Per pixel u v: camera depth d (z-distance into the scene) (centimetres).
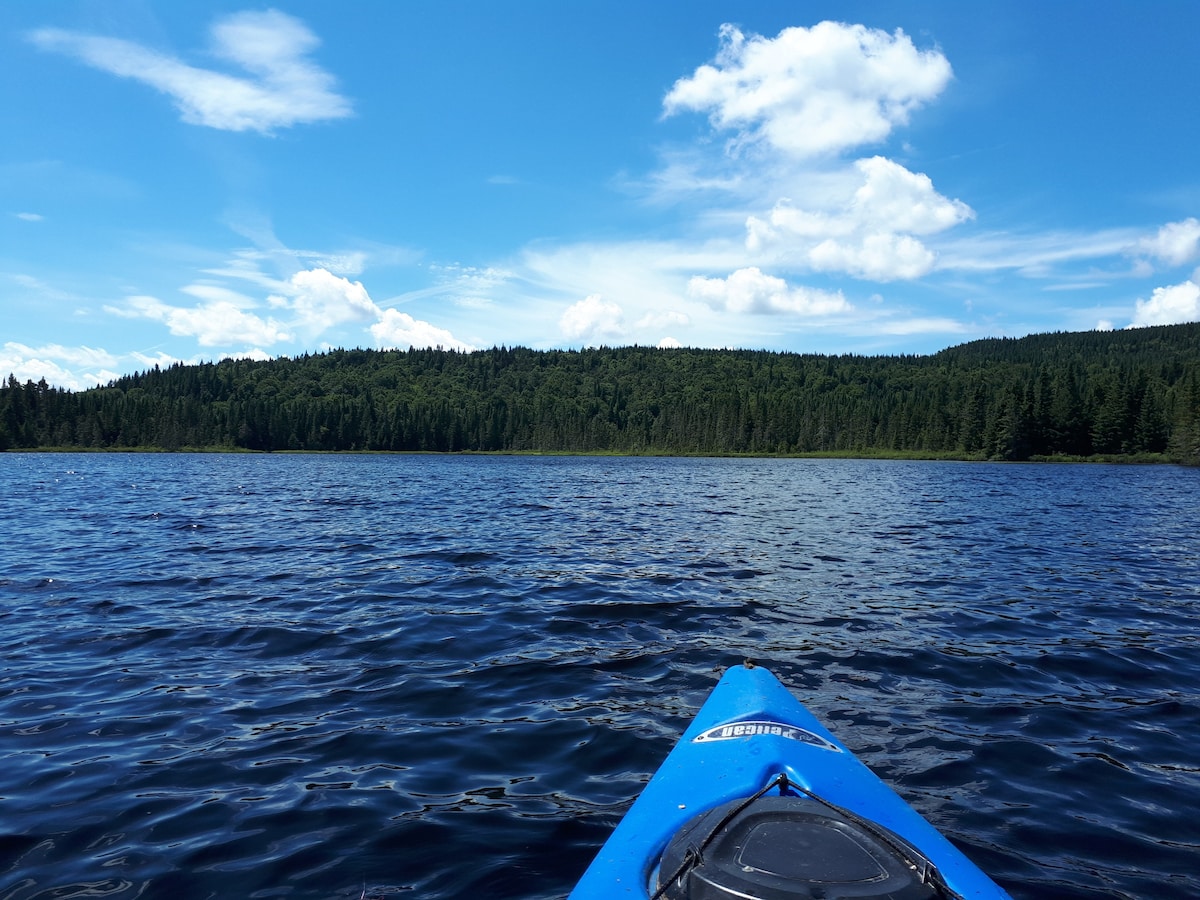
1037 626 283
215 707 202
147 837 145
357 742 183
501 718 196
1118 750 180
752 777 129
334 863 138
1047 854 141
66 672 227
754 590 341
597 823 150
